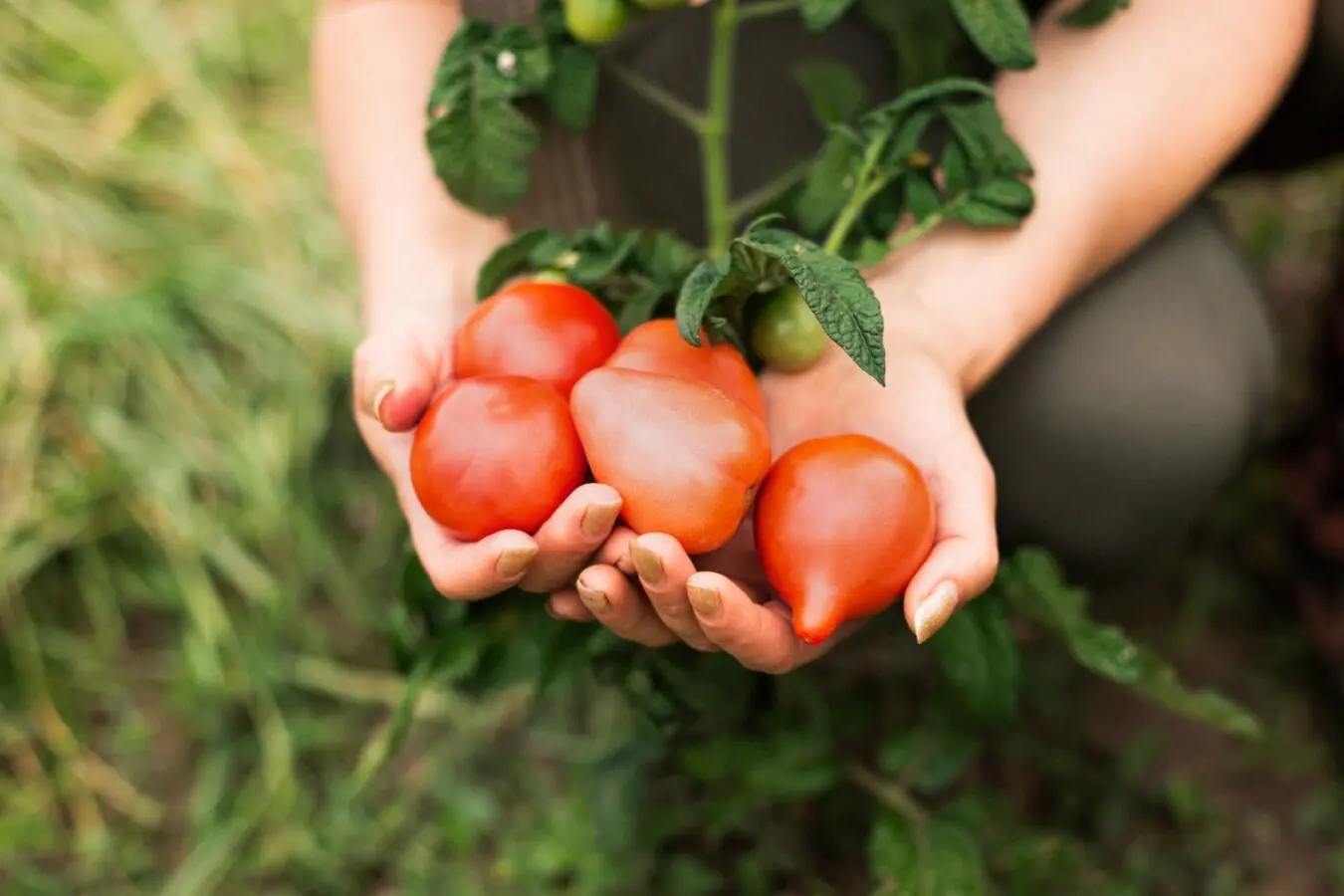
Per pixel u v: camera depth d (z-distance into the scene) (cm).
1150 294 90
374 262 87
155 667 111
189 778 106
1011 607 84
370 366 77
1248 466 113
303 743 105
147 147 130
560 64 82
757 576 77
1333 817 101
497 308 76
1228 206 130
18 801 104
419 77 90
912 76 89
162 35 138
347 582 112
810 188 81
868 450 72
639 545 69
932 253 81
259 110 141
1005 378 89
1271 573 110
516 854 98
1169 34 83
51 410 115
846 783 101
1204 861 100
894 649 103
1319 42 90
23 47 134
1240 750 104
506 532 71
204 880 100
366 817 103
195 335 122
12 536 109
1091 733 105
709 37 93
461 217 87
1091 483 90
